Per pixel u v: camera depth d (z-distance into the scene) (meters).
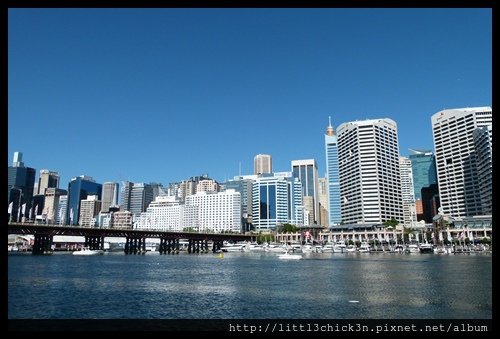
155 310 48.78
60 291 63.94
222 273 98.75
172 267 122.69
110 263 141.12
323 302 52.78
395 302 51.94
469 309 46.84
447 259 157.00
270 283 74.94
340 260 158.50
